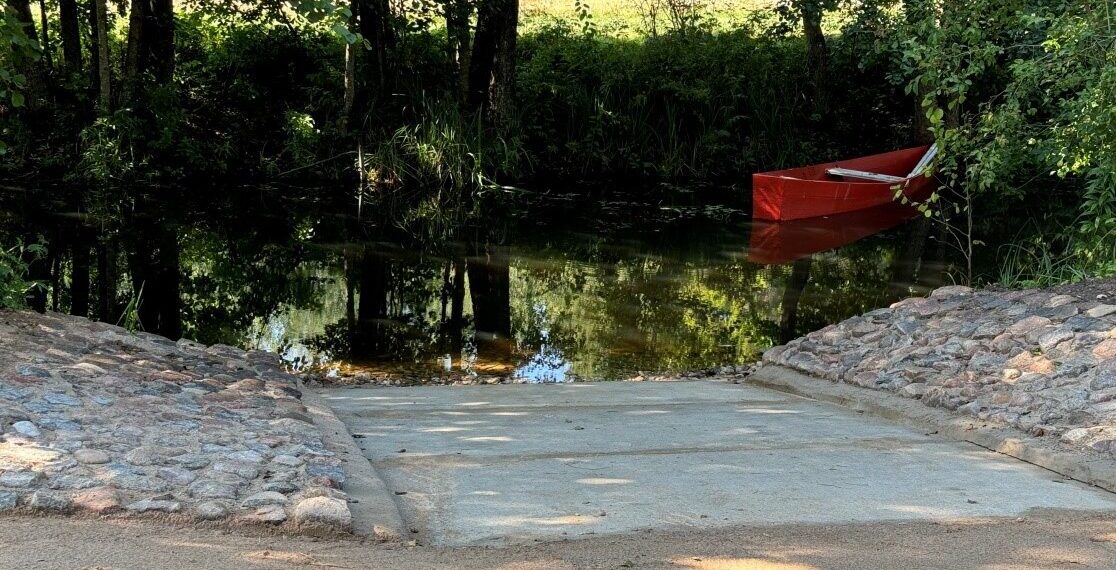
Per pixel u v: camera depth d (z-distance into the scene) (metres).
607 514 4.09
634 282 13.04
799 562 3.57
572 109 21.30
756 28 24.67
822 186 17.47
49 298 11.16
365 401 6.49
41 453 3.96
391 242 15.17
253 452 4.32
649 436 5.47
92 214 15.45
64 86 17.77
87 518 3.53
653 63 22.30
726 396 6.81
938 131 8.73
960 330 7.11
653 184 20.83
